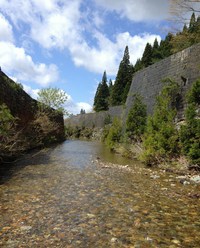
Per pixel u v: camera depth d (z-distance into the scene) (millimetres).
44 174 10914
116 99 58781
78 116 62938
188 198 7953
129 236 5176
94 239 5008
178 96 17562
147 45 54438
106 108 67625
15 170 11547
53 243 4812
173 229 5578
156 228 5605
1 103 13125
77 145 30141
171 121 15641
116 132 25844
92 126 53781
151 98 22812
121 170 12727
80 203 7125
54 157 16781
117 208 6824
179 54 19391
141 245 4812
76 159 16422
